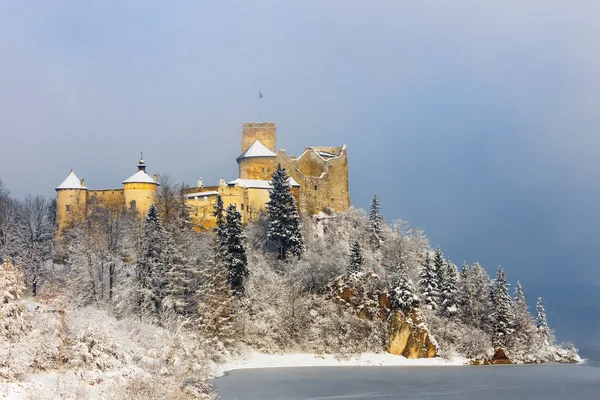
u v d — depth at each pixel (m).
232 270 102.81
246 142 161.88
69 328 63.09
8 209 122.12
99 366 60.53
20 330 58.19
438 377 91.81
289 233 118.94
